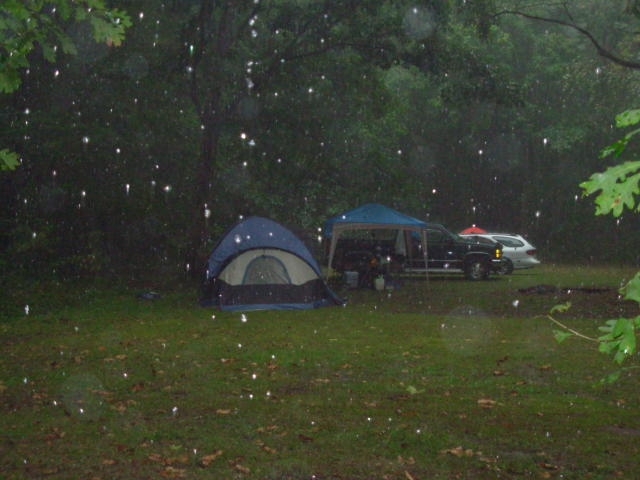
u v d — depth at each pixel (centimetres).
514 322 1519
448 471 598
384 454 640
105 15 775
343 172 2747
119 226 2459
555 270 3241
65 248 2314
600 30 3031
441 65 2216
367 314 1659
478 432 704
